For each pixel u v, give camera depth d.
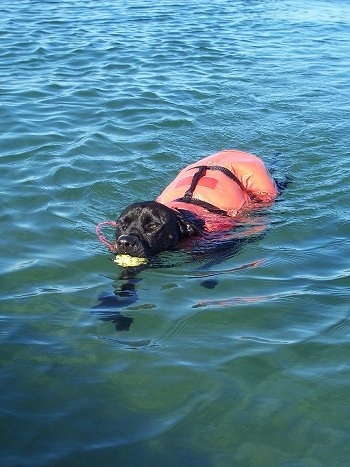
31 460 0.91
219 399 1.03
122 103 2.59
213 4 4.82
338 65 3.29
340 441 0.95
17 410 1.01
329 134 2.35
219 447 0.94
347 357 1.13
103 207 1.77
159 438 0.96
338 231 1.65
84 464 0.91
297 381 1.07
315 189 1.90
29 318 1.26
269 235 1.64
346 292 1.35
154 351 1.16
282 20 4.36
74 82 2.82
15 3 4.54
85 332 1.22
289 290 1.37
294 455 0.93
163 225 1.55
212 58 3.33
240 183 1.86
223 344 1.18
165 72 3.04
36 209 1.72
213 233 1.64
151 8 4.54
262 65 3.24
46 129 2.28
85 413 1.01
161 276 1.44
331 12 4.71
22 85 2.75
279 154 2.18
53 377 1.09
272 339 1.19
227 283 1.40
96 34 3.69
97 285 1.39
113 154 2.12
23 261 1.48
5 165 1.98
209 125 2.42
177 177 1.86
